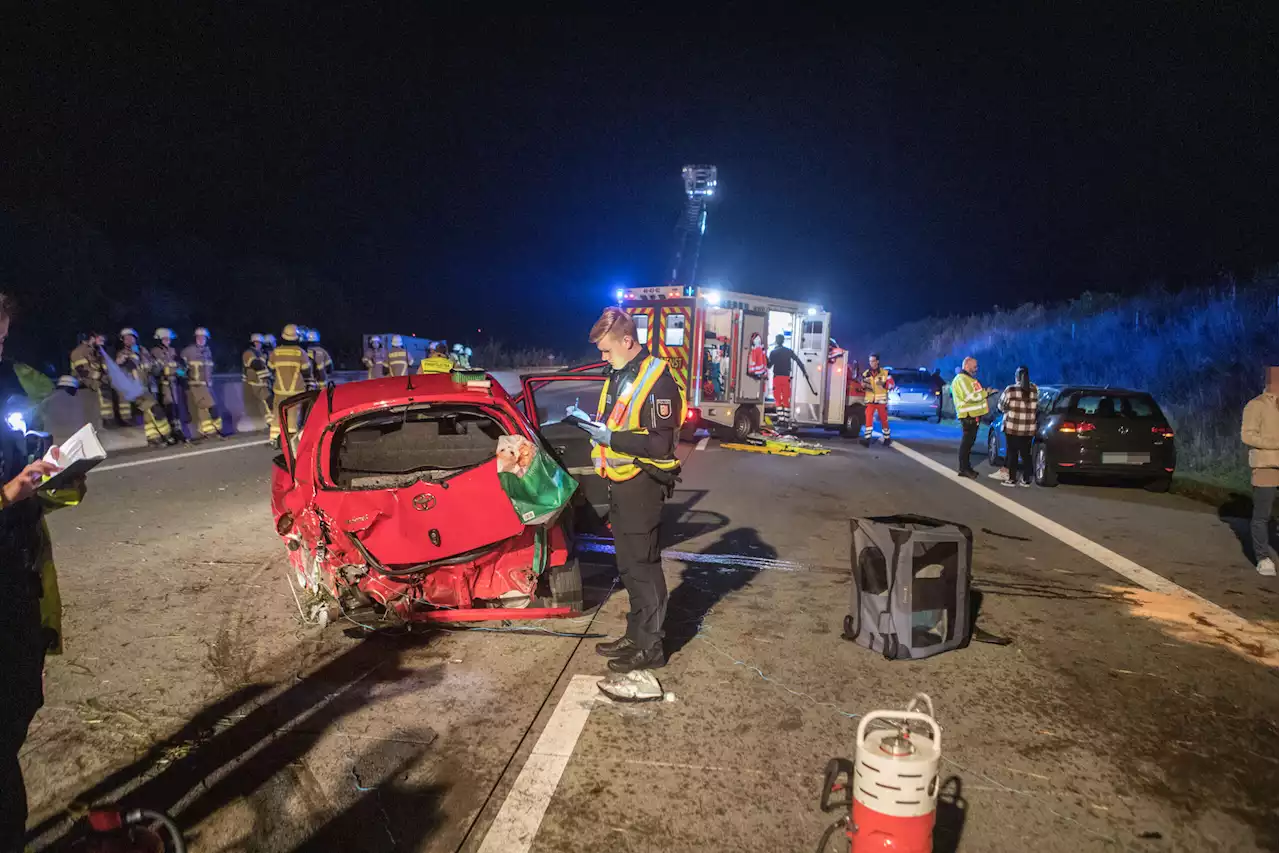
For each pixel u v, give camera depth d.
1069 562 6.62
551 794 3.07
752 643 4.66
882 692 4.03
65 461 2.37
